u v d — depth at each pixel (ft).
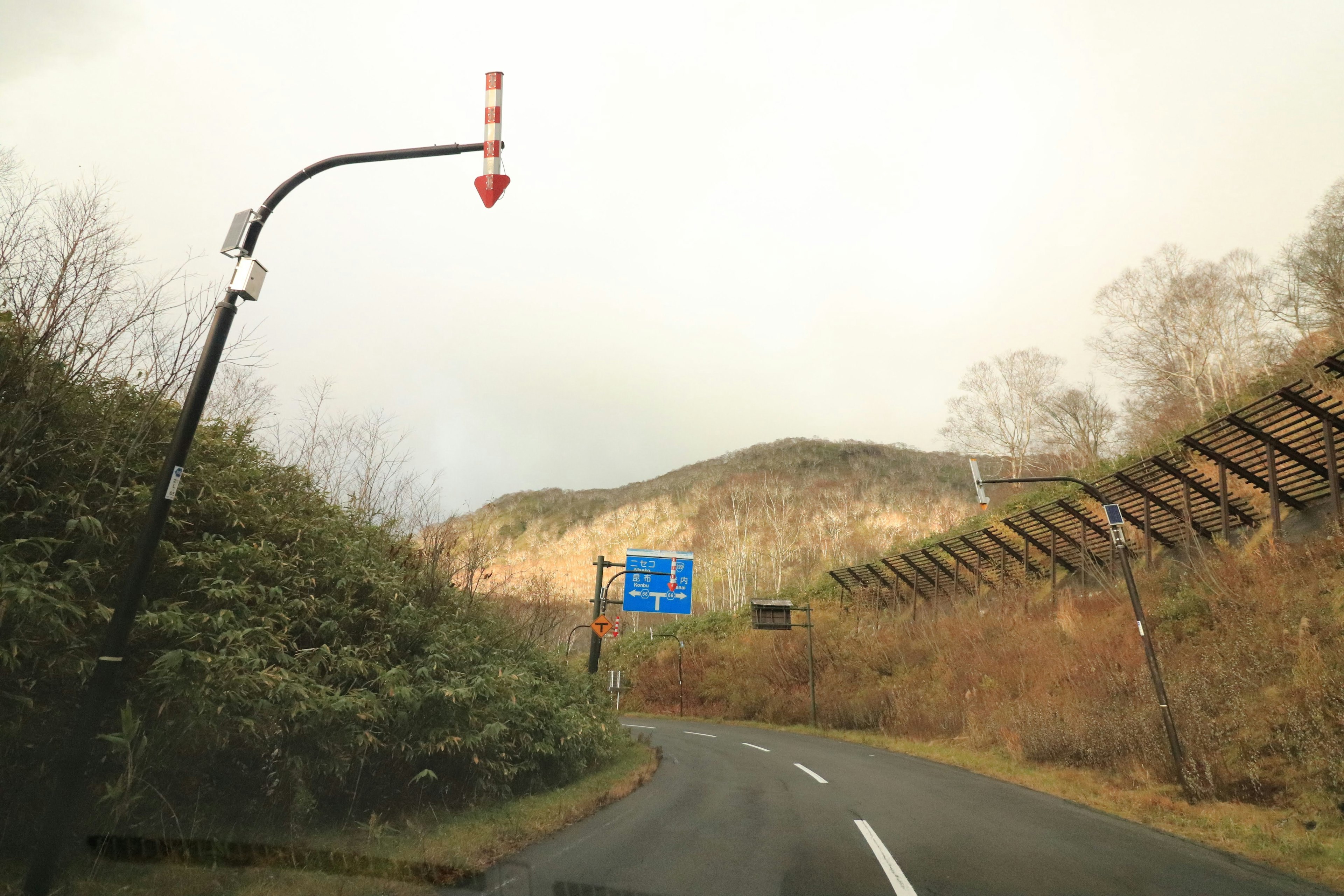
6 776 16.47
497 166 19.70
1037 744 54.85
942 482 366.43
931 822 30.07
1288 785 33.86
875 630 118.93
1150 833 28.91
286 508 27.25
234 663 19.03
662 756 59.67
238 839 19.80
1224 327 105.09
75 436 18.93
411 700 24.61
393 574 30.63
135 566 15.23
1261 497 68.08
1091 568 85.20
